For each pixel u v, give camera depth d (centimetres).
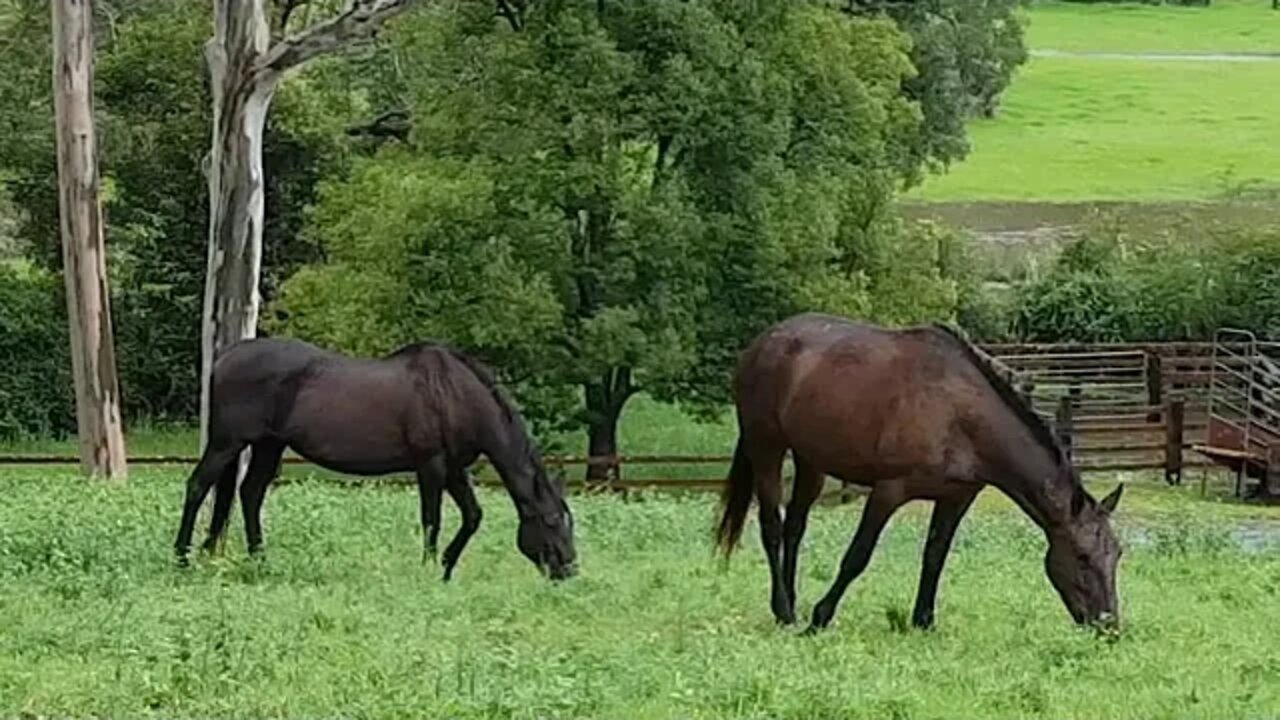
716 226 3003
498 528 1895
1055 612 1362
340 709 930
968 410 1219
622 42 3034
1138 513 2811
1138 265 3888
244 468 1780
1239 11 11925
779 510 1313
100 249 2408
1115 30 11019
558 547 1505
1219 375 3344
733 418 3822
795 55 3050
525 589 1423
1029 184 6550
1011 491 1235
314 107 3578
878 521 1237
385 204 2956
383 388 1485
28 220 3703
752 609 1355
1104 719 981
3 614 1201
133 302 3759
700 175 3072
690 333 2995
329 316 2991
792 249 3009
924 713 973
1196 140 7638
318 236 3325
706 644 1162
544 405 3017
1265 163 7038
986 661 1145
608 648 1131
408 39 3112
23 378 3656
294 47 1827
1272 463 2966
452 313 2930
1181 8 12012
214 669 1003
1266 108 8500
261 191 1892
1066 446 1247
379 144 3706
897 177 3419
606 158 2992
